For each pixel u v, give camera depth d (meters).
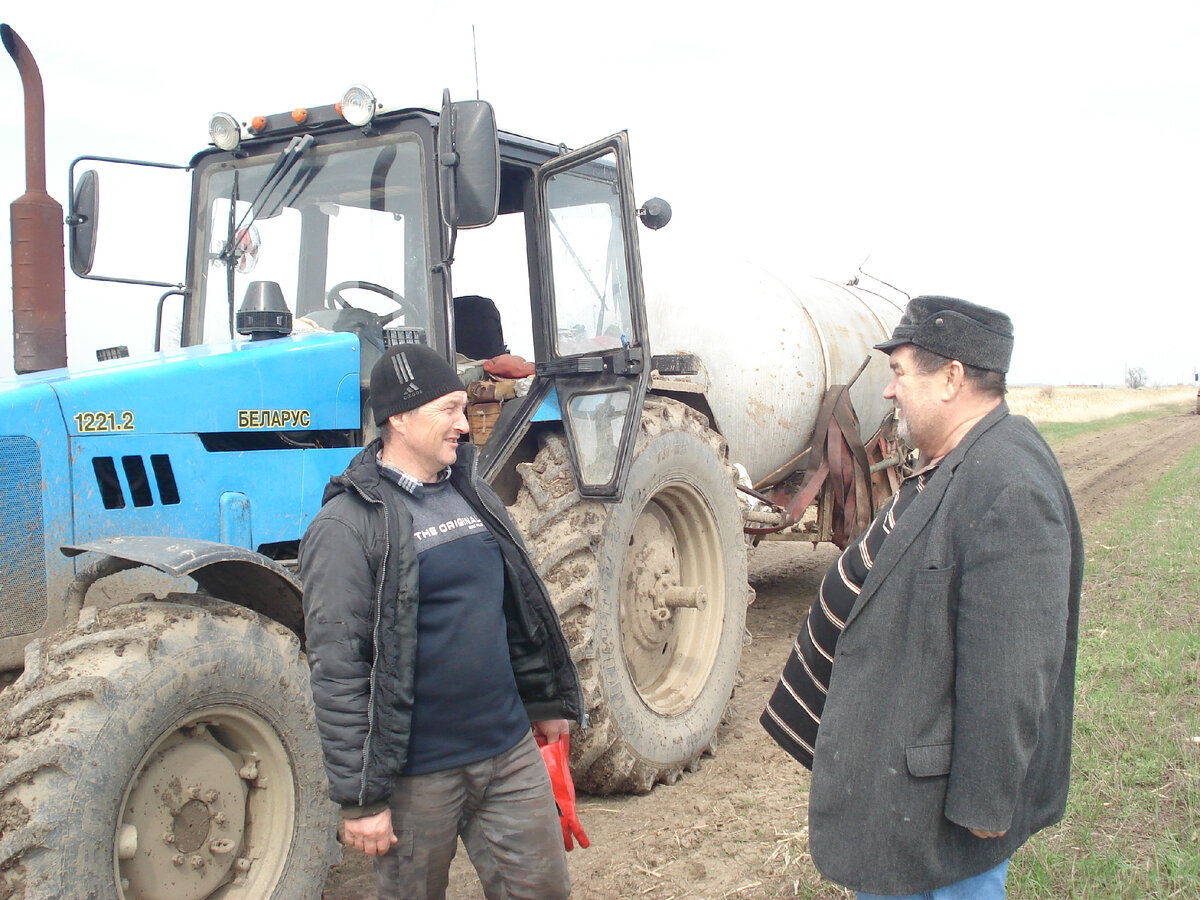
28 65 4.27
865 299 7.93
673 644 4.63
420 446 2.37
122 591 3.04
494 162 3.18
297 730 2.85
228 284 4.04
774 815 3.79
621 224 4.18
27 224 4.35
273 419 3.38
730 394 6.49
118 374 3.07
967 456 1.93
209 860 2.70
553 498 3.87
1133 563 7.80
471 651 2.34
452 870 3.50
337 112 3.80
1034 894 2.94
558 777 2.94
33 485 2.88
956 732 1.83
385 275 3.78
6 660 2.85
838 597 2.18
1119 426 29.20
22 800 2.29
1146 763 3.76
